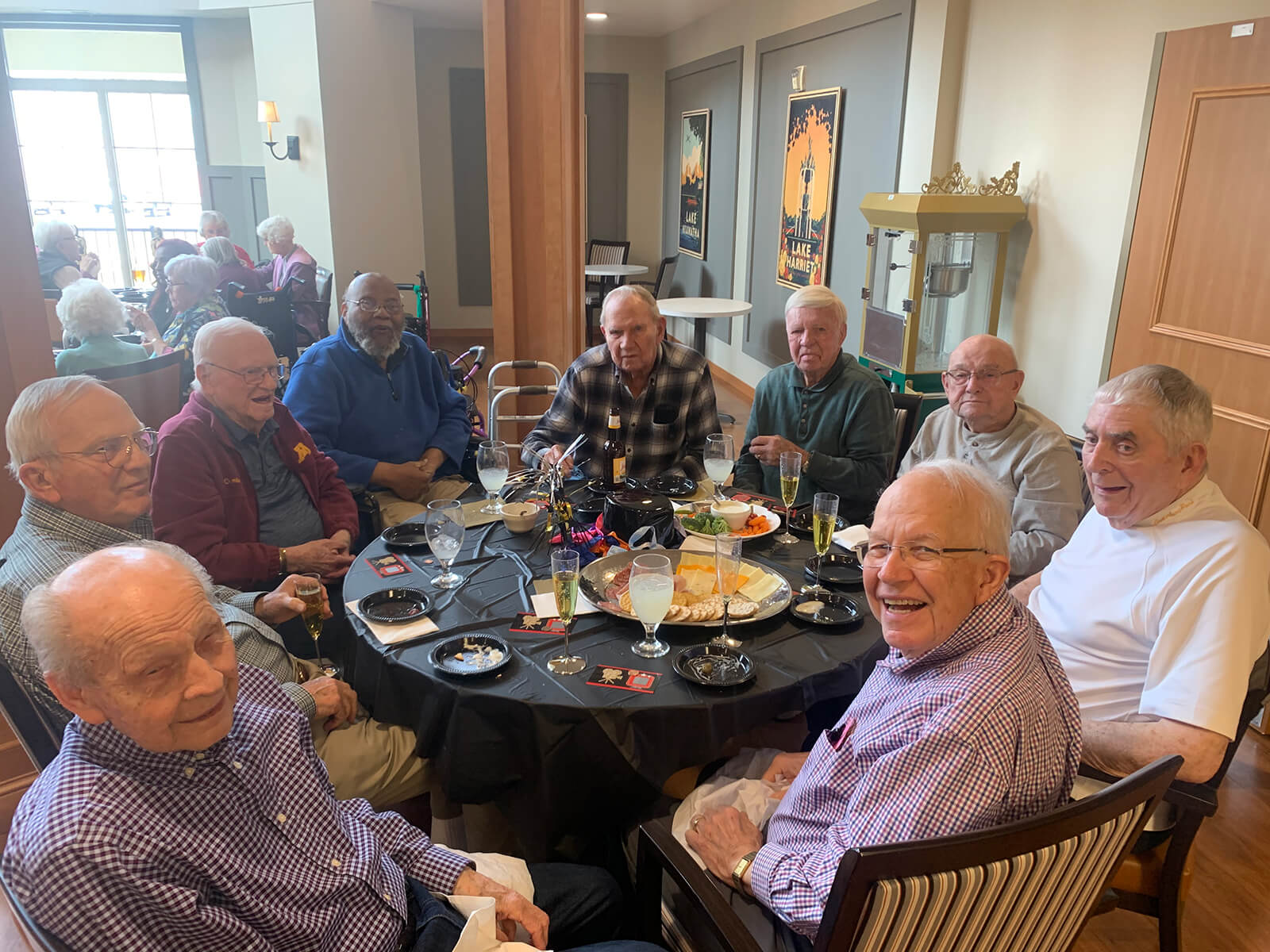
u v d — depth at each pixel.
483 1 3.52
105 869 0.95
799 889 1.17
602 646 1.68
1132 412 1.53
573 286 4.12
